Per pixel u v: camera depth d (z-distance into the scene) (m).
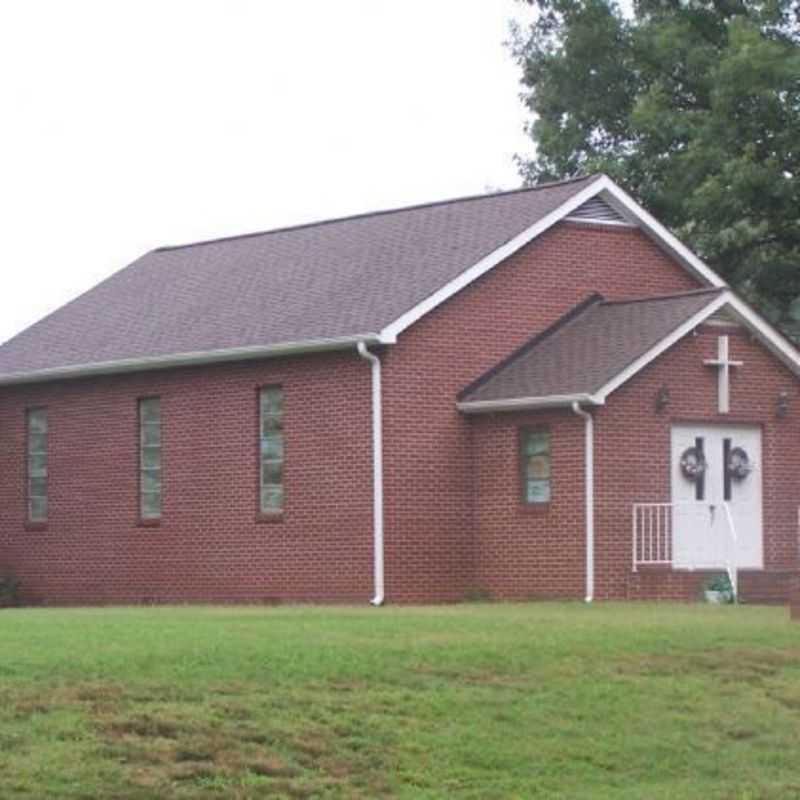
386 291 34.41
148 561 37.34
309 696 18.72
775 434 34.50
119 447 38.09
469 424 34.03
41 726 17.00
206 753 16.98
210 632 21.83
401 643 21.28
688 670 21.31
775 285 46.72
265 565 35.03
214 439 36.09
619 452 32.69
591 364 33.03
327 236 39.41
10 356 40.78
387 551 33.03
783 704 20.53
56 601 39.31
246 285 38.47
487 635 22.28
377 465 33.06
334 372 33.97
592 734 18.95
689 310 33.56
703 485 33.62
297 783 16.73
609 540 32.47
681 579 32.47
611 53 48.81
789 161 45.06
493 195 37.44
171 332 37.66
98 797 15.88
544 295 35.09
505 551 33.47
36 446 40.09
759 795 17.92
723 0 48.78
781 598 32.88
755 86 44.22
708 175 45.19
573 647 21.72
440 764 17.72
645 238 36.72
